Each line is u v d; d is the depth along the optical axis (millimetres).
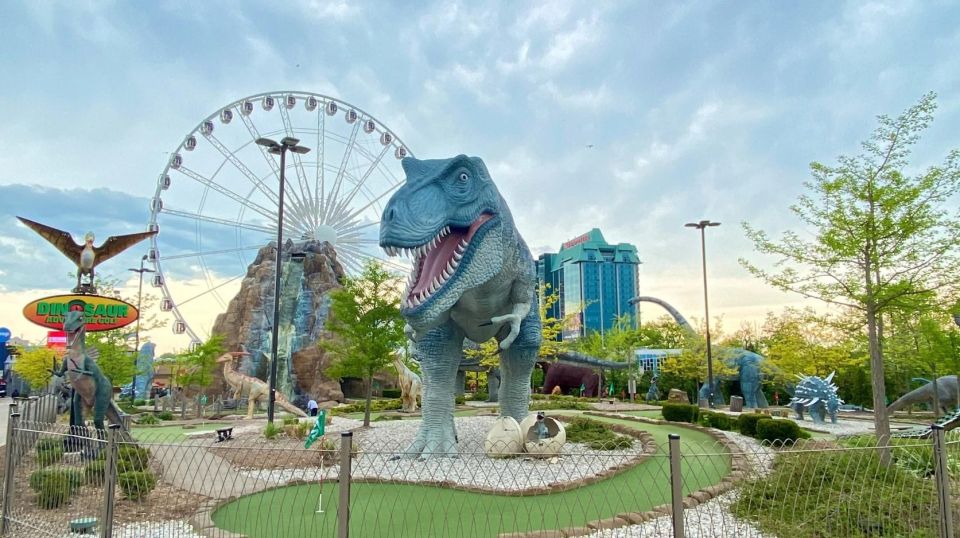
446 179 10031
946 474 6070
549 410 26141
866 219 10656
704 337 37281
